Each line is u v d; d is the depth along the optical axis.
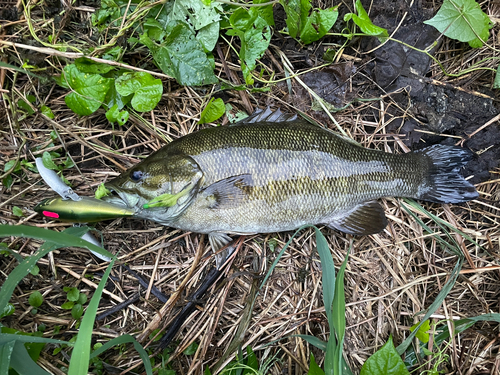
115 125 0.40
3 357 0.28
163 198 0.35
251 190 0.36
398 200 0.42
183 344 0.39
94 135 0.40
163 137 0.40
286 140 0.37
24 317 0.37
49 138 0.39
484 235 0.42
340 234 0.42
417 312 0.41
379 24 0.42
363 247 0.42
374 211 0.40
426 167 0.40
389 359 0.31
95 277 0.39
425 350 0.37
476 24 0.39
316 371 0.31
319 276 0.41
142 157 0.40
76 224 0.39
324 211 0.39
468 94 0.43
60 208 0.35
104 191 0.35
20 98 0.38
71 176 0.39
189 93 0.41
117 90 0.37
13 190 0.38
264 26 0.39
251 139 0.37
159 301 0.40
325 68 0.42
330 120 0.42
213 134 0.36
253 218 0.37
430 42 0.42
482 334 0.41
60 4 0.39
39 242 0.39
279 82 0.42
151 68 0.40
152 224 0.40
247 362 0.37
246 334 0.40
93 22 0.38
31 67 0.36
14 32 0.38
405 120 0.43
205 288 0.39
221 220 0.37
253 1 0.38
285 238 0.42
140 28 0.39
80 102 0.37
